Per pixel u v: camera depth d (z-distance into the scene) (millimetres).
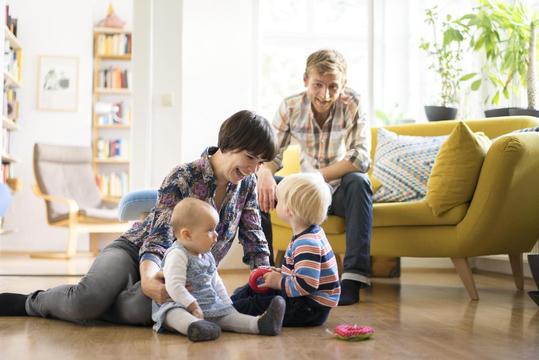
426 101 4547
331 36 4867
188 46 4555
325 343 1628
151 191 2221
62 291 1875
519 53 3740
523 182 2686
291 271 1887
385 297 2795
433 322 2037
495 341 1690
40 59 6676
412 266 4434
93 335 1704
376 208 2969
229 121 1718
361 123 2910
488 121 3473
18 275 3910
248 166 1730
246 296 2025
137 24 3916
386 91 4547
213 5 4594
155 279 1734
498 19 3846
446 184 2770
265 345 1585
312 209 1857
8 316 2031
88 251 6574
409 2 4566
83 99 6715
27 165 6641
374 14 4551
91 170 6219
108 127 6758
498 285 3387
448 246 2787
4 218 6570
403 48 4566
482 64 4402
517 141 2621
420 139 3473
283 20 4844
